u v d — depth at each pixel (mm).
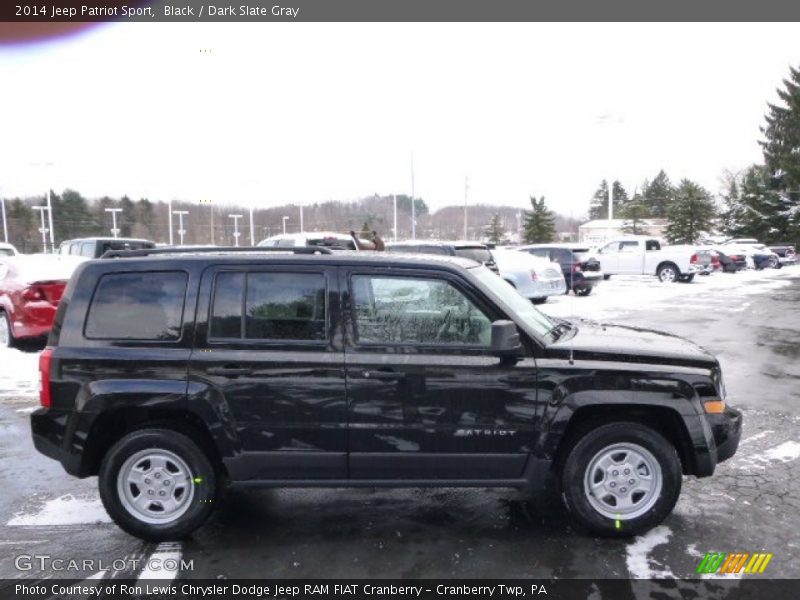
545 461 3615
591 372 3594
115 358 3635
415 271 3693
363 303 3691
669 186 91625
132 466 3697
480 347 3629
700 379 3660
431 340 3664
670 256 23172
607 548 3588
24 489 4566
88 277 3777
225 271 3725
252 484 3684
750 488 4410
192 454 3670
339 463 3648
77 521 4039
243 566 3441
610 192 32719
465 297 3678
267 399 3602
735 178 70000
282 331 3670
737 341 10617
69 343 3697
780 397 6891
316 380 3592
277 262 3725
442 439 3617
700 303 16406
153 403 3607
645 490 3688
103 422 3729
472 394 3590
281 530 3865
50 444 3668
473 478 3686
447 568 3391
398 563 3451
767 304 16109
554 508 4145
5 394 7219
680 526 3838
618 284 23328
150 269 3760
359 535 3787
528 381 3592
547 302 16609
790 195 49406
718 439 3729
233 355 3613
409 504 4234
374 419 3604
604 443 3652
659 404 3580
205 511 3707
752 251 34781
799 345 10211
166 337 3684
